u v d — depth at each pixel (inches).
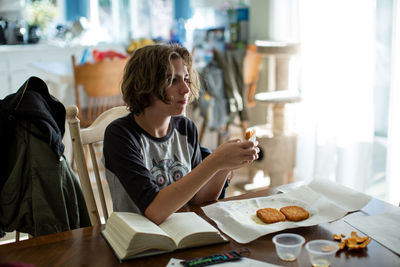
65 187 58.6
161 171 54.8
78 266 38.9
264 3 150.8
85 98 143.1
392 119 101.7
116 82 126.6
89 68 122.1
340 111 112.7
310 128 120.9
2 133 55.4
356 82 109.7
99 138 60.1
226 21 176.7
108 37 212.8
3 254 40.9
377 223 46.1
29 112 55.1
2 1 186.7
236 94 140.3
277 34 137.4
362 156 112.3
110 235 43.4
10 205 56.7
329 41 112.3
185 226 43.1
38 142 56.3
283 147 122.6
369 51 108.0
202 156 62.9
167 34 210.2
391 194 104.1
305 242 42.7
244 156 46.2
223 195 57.5
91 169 139.1
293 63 130.0
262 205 50.4
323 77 114.6
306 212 47.6
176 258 40.0
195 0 189.3
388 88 122.7
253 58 143.8
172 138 56.6
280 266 38.3
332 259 39.2
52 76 128.3
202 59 171.3
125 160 50.0
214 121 140.7
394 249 41.0
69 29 193.0
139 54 51.2
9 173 56.8
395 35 98.8
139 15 213.0
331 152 117.0
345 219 47.1
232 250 41.3
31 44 186.2
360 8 106.9
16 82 176.7
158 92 49.9
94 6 210.5
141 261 39.5
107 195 121.8
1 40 179.2
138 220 43.1
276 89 131.4
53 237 44.1
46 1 198.4
